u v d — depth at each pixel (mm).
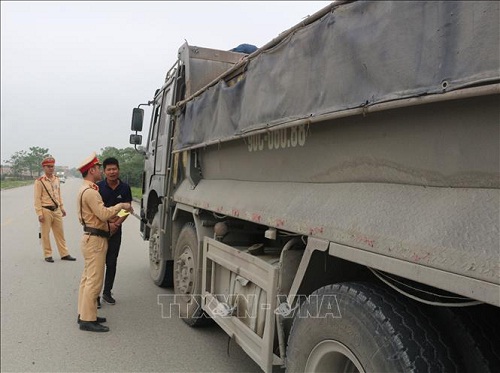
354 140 1993
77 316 4836
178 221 4957
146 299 5492
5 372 3473
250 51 5473
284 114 2316
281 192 2602
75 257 8141
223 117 3191
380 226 1687
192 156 4238
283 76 2342
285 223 2344
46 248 7664
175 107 4652
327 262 2180
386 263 1609
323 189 2254
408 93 1502
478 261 1255
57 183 7871
